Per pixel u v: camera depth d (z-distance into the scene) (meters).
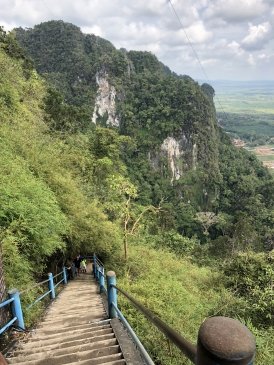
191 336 5.79
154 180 80.19
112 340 3.77
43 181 10.70
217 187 79.75
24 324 4.94
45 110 27.62
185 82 87.38
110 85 93.19
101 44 109.56
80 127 39.84
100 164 25.73
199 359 0.83
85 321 5.14
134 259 13.87
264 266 10.84
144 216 24.75
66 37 103.88
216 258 25.38
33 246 6.63
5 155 9.38
